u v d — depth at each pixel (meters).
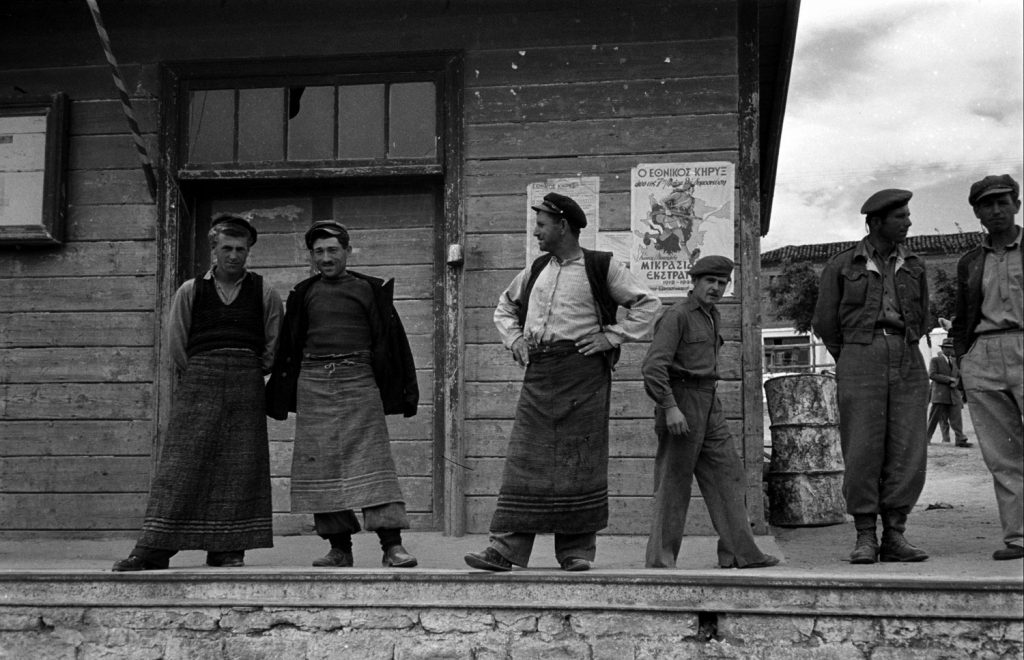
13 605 4.46
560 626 4.21
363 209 6.23
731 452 4.78
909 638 3.99
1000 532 6.21
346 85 6.15
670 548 4.68
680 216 5.86
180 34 6.23
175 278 6.06
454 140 6.02
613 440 5.79
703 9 5.96
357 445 4.66
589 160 5.95
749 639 4.11
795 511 7.06
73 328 6.13
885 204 4.89
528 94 6.02
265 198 6.29
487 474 5.84
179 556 5.41
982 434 4.79
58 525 6.02
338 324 4.75
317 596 4.34
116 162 6.20
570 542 4.46
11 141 6.21
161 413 5.97
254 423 4.80
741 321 5.77
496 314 4.73
